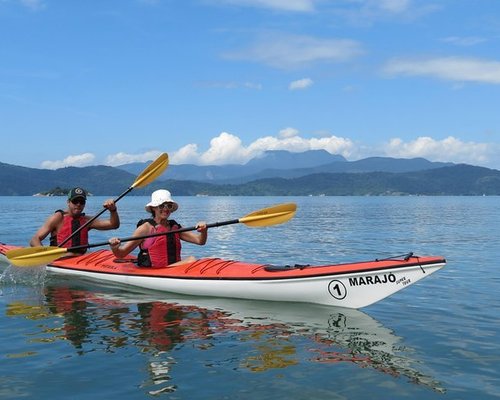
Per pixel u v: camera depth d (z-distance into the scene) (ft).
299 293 23.32
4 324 20.24
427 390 14.01
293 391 13.89
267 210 26.11
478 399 13.48
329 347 17.53
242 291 24.45
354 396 13.60
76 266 30.07
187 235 27.76
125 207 197.88
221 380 14.56
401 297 25.76
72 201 29.78
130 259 30.17
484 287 28.60
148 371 15.21
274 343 17.89
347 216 130.31
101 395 13.56
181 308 22.88
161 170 32.01
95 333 18.99
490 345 17.92
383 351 17.17
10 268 31.45
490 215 136.56
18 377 14.75
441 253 46.29
